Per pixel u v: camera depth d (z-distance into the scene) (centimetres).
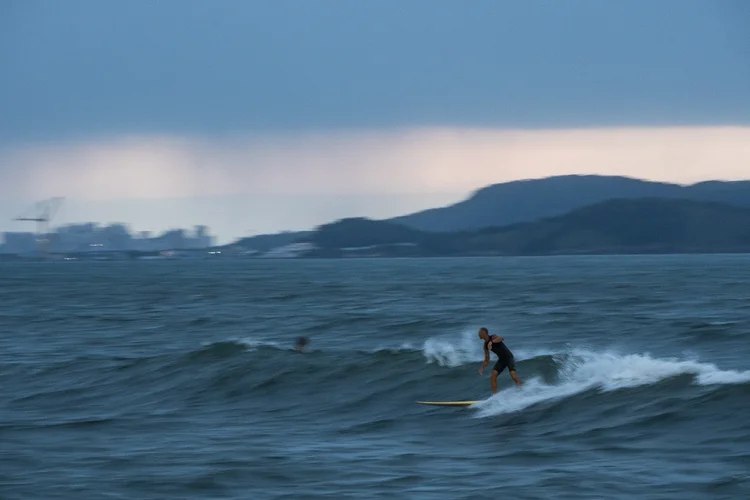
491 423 7938
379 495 5872
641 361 9769
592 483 5859
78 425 8638
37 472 6744
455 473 6344
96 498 6003
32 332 19662
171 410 9438
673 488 5656
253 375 10725
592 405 7950
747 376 8069
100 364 12306
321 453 7156
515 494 5731
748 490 5509
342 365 10869
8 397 10662
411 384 9856
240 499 5916
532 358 10325
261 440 7762
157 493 6100
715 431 6825
